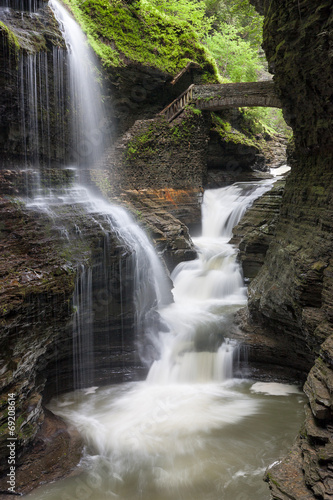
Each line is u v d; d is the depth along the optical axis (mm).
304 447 5992
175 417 9133
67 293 8891
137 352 11312
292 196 11781
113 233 11516
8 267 8117
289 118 10938
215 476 7195
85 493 6879
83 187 14156
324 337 7523
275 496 5488
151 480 7152
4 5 13281
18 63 12039
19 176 10711
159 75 22156
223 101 21734
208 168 25391
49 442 7914
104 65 19438
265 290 11398
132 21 21297
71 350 10172
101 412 9375
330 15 7703
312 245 9195
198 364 11195
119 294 11242
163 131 21797
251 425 8750
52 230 9789
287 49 9266
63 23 16266
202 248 18172
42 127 14039
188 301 15062
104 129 20031
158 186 21609
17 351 7582
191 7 27391
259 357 11203
